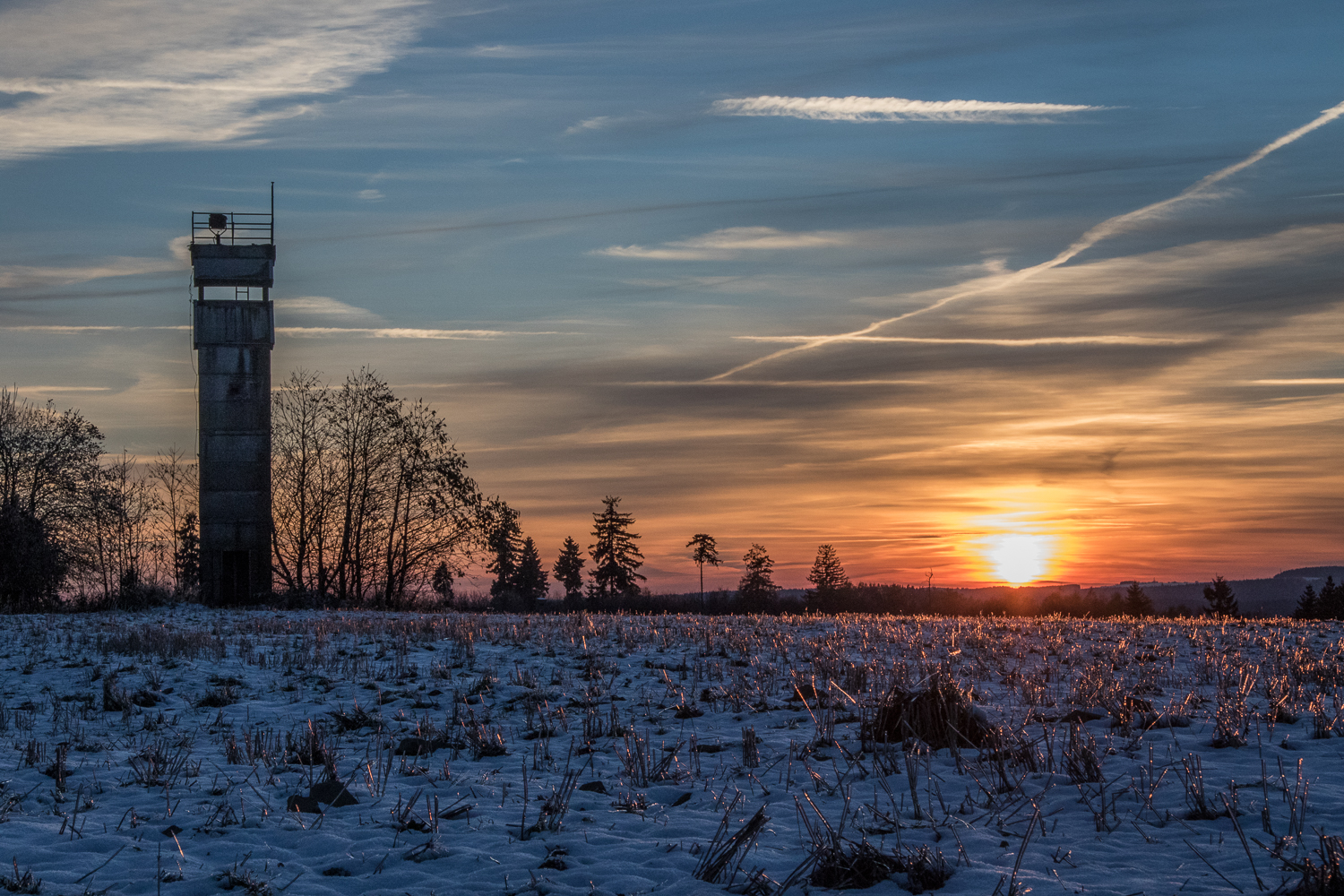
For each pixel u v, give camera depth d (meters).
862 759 9.45
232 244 41.44
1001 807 7.51
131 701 14.19
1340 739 9.46
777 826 7.44
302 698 14.66
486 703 13.92
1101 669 13.71
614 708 12.16
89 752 10.85
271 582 42.06
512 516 47.06
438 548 46.62
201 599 40.31
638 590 107.75
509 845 7.12
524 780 8.66
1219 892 5.65
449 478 46.03
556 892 6.04
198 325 40.62
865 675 13.85
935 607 77.00
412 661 17.91
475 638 21.00
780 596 115.19
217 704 14.18
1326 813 7.01
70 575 40.97
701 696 13.80
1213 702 11.89
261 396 40.94
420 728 11.47
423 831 7.53
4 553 38.09
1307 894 5.44
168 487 50.81
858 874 6.13
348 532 45.84
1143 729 10.23
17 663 18.12
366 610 38.56
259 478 40.75
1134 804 7.54
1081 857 6.41
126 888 6.36
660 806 8.20
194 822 7.87
